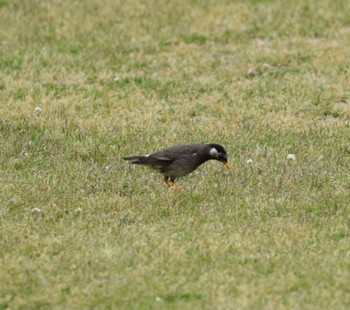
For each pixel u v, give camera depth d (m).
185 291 10.95
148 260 11.76
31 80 20.20
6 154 15.72
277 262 11.66
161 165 14.12
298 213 13.30
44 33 23.27
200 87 19.80
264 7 25.08
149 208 13.47
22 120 17.53
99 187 14.27
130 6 25.25
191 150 14.20
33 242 12.28
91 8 25.12
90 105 18.69
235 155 15.88
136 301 10.76
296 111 18.44
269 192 14.15
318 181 14.59
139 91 19.58
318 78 20.19
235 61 21.44
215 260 11.76
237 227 12.80
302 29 23.42
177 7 25.12
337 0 25.48
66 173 14.89
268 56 21.53
